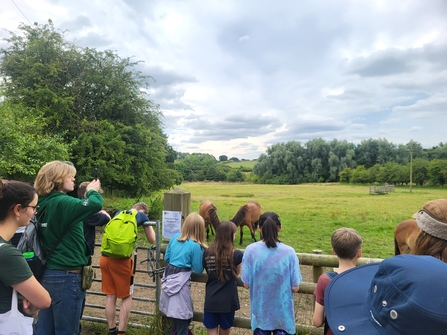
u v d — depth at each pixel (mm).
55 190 2486
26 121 9883
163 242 3482
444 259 1375
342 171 65750
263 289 2555
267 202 22859
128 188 15062
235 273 2836
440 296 865
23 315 1601
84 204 2375
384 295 970
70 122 13250
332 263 3078
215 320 2820
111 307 3057
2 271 1506
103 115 14398
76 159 13328
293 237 10102
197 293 5047
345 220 13516
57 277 2371
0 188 1612
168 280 2840
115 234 2936
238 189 43844
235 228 2889
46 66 12852
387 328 945
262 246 2637
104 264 3037
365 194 32688
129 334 3225
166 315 2826
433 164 51938
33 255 2326
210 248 2852
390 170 57625
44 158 9141
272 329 2525
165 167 17562
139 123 15039
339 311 1195
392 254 8211
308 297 4543
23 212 1656
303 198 26875
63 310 2383
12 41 13242
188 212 3504
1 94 9914
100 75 14141
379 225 12203
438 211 1400
